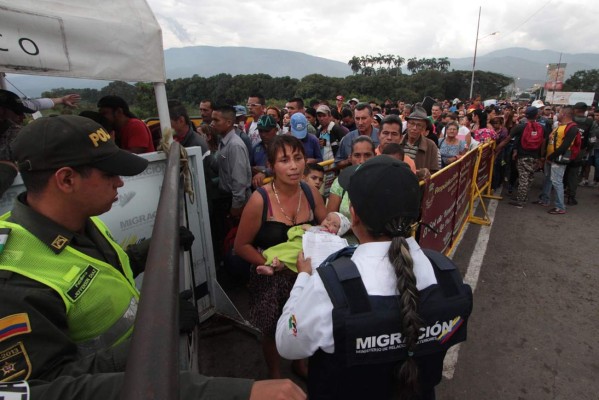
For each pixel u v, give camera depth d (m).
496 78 92.88
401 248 1.05
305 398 0.83
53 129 1.04
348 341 1.03
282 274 2.10
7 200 1.60
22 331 0.87
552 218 6.54
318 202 2.45
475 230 5.87
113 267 1.25
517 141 7.20
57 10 1.80
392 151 2.88
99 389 0.80
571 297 3.89
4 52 1.65
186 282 2.04
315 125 7.54
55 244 1.06
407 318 0.99
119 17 2.03
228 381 0.83
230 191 3.92
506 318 3.50
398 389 1.07
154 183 2.31
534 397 2.56
